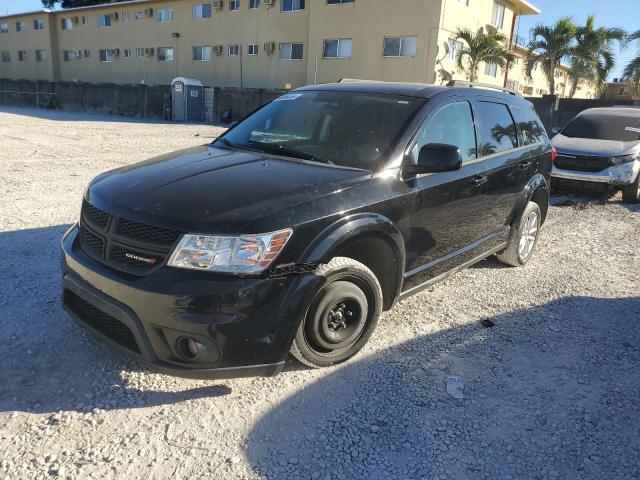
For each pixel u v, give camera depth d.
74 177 9.41
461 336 4.02
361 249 3.49
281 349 2.92
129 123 25.12
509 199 5.07
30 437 2.68
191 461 2.59
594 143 10.02
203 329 2.68
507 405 3.17
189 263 2.71
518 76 35.00
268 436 2.80
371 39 25.06
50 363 3.31
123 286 2.78
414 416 3.02
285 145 3.93
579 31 25.45
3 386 3.06
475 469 2.64
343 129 3.91
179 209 2.84
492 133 4.80
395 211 3.49
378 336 3.93
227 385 3.21
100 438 2.71
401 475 2.58
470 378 3.44
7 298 4.15
